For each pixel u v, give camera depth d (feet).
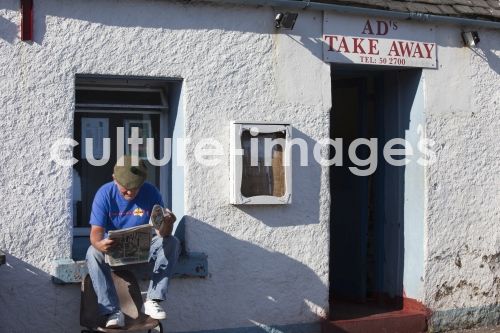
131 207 21.62
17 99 21.71
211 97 23.95
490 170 28.48
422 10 26.63
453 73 27.76
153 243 21.76
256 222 24.61
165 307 23.45
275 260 24.86
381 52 26.43
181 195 23.93
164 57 23.35
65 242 22.24
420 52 27.12
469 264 28.07
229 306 24.23
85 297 21.50
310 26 25.34
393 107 28.43
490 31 28.55
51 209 22.09
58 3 22.08
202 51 23.84
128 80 23.85
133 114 24.48
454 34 27.81
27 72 21.80
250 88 24.49
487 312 28.48
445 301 27.66
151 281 21.75
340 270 30.22
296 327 25.17
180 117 23.88
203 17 23.84
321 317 25.57
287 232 25.04
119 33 22.80
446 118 27.63
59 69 22.13
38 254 21.94
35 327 21.91
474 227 28.14
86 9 22.40
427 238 27.25
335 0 25.27
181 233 23.84
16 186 21.71
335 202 30.53
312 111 25.39
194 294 23.79
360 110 29.43
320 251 25.54
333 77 30.09
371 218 29.43
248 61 24.47
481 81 28.35
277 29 24.84
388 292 28.76
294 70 25.12
